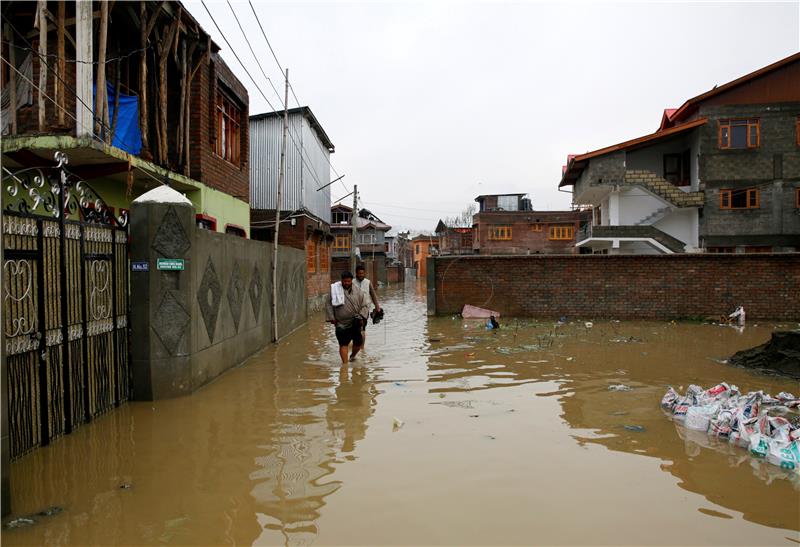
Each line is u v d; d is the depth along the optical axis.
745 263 14.62
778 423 4.89
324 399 6.51
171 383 6.54
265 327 10.95
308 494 3.85
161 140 9.80
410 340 11.46
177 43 10.36
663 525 3.38
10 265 4.35
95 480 4.10
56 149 7.64
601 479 4.08
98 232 5.77
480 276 15.67
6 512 3.51
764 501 3.71
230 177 13.52
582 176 29.14
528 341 11.09
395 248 75.94
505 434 5.13
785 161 25.45
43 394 4.80
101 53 7.98
